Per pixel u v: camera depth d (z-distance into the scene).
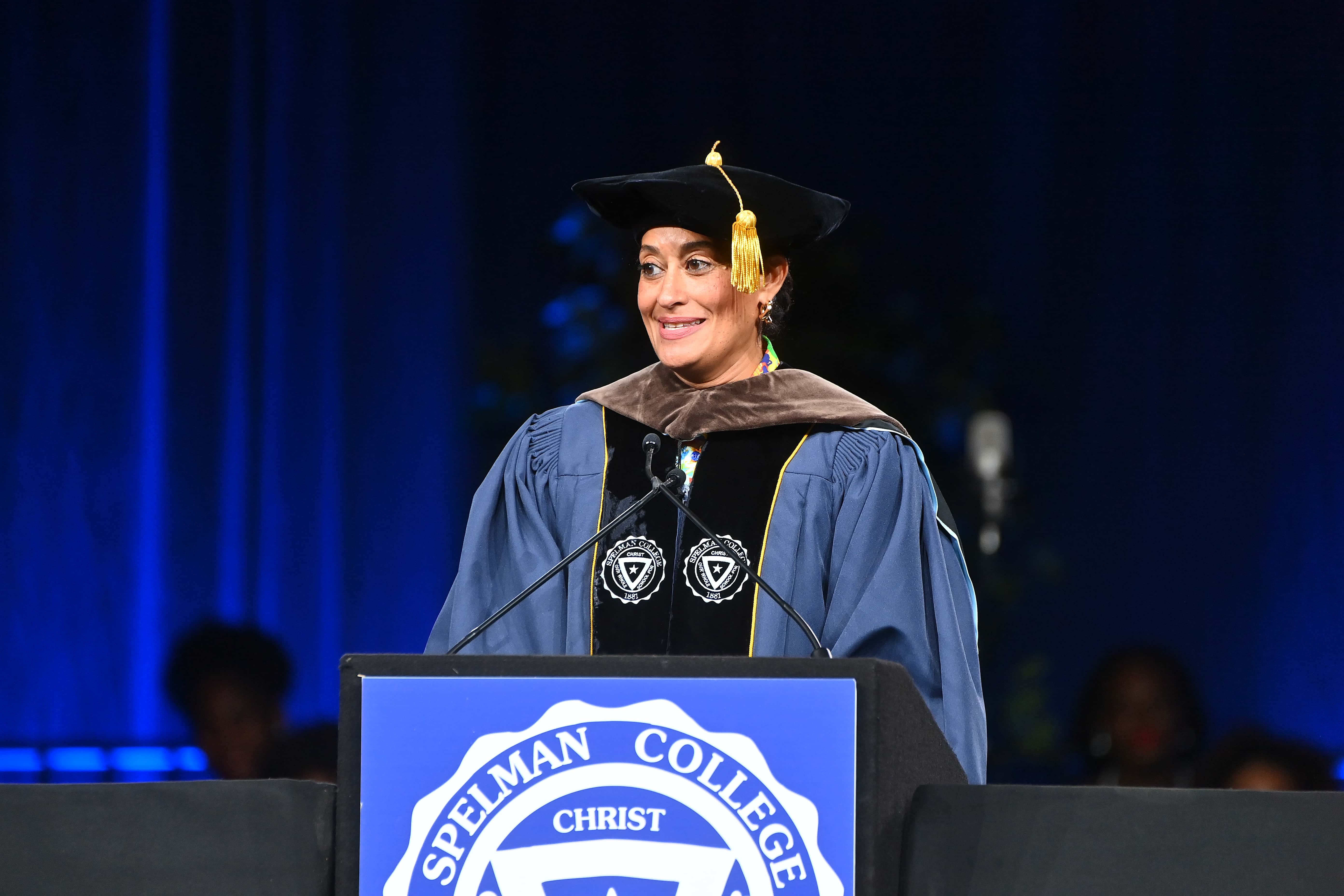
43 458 20.92
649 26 23.64
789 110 23.30
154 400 21.31
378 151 22.80
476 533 11.05
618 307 20.97
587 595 10.71
